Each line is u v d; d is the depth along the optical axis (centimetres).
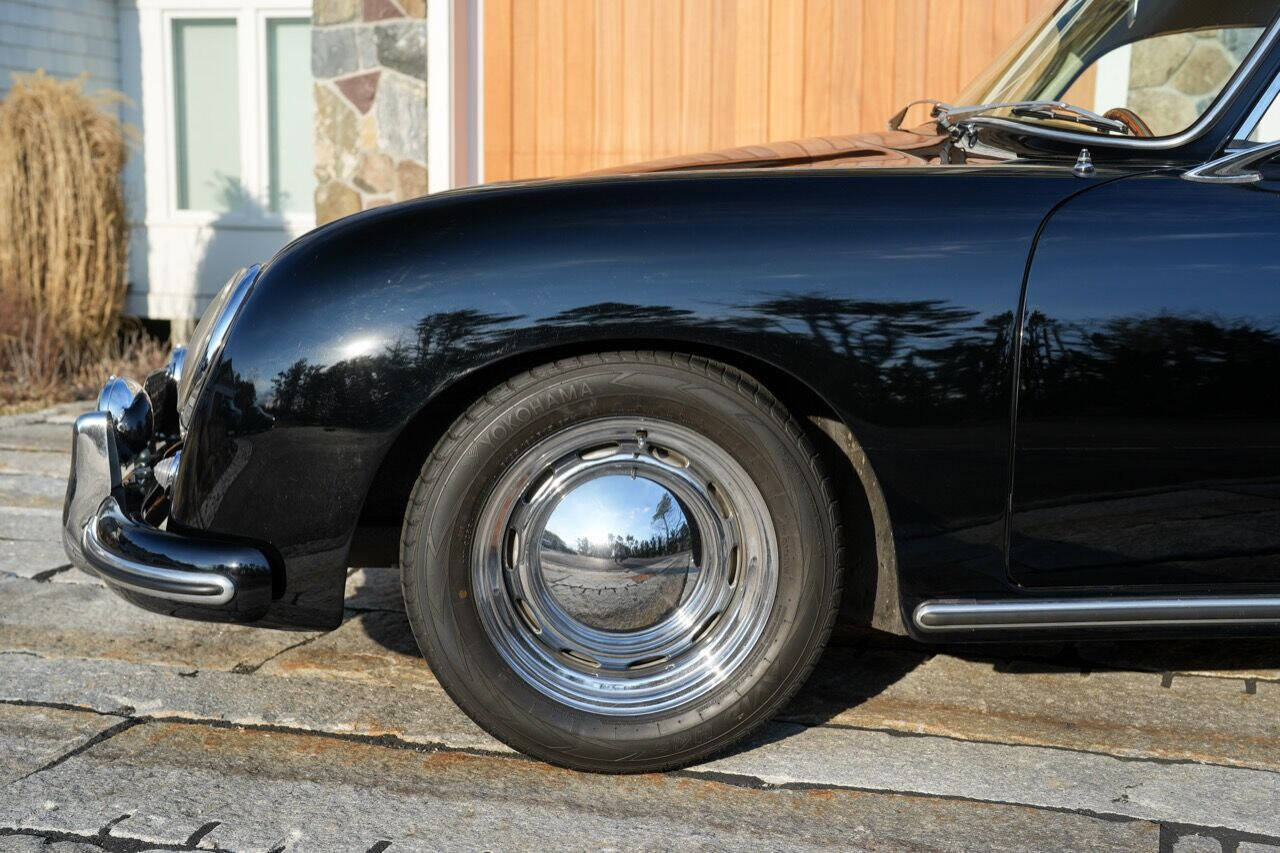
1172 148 211
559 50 584
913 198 197
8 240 675
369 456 194
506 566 203
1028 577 202
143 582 199
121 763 211
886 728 227
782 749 218
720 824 192
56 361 668
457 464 196
